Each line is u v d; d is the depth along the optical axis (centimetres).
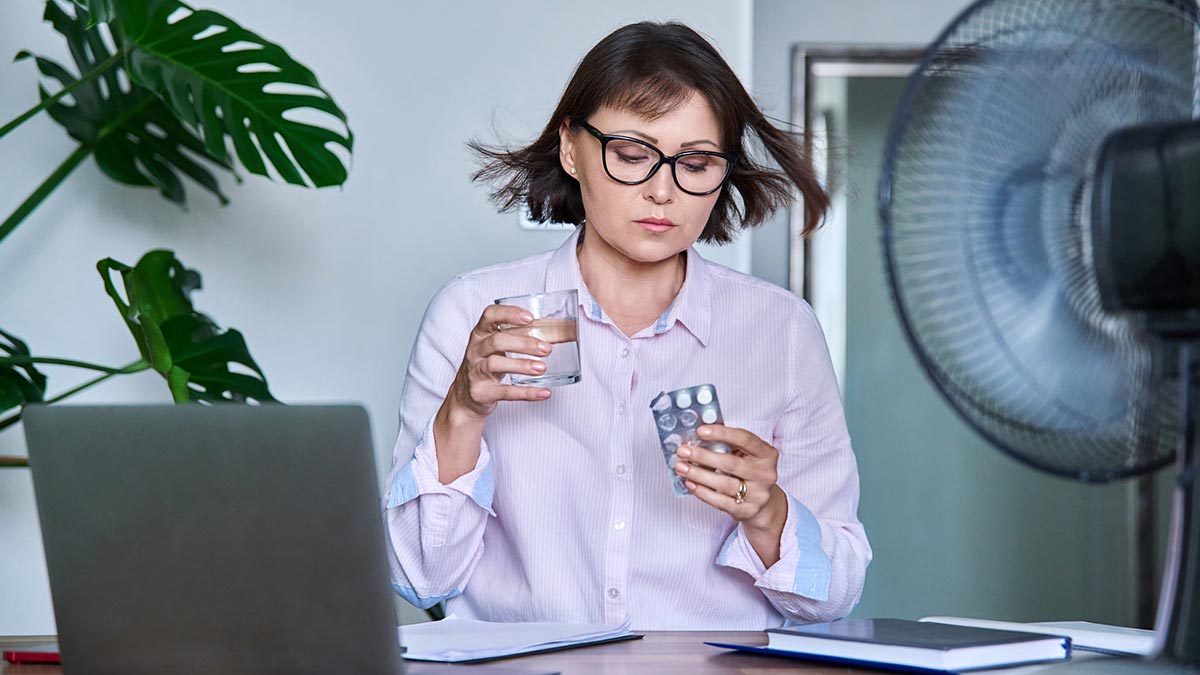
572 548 147
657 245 139
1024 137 77
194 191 254
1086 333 78
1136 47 76
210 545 89
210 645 90
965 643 101
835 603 138
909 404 323
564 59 256
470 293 157
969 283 78
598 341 150
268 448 87
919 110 78
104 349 252
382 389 255
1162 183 73
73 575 92
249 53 207
